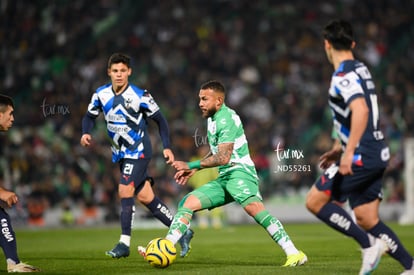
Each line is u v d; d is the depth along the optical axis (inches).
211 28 4128.9
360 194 822.5
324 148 3191.4
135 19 4153.5
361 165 798.5
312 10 4343.0
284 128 3464.6
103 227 2642.7
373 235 831.7
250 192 1023.0
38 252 1392.7
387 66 4067.4
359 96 776.9
